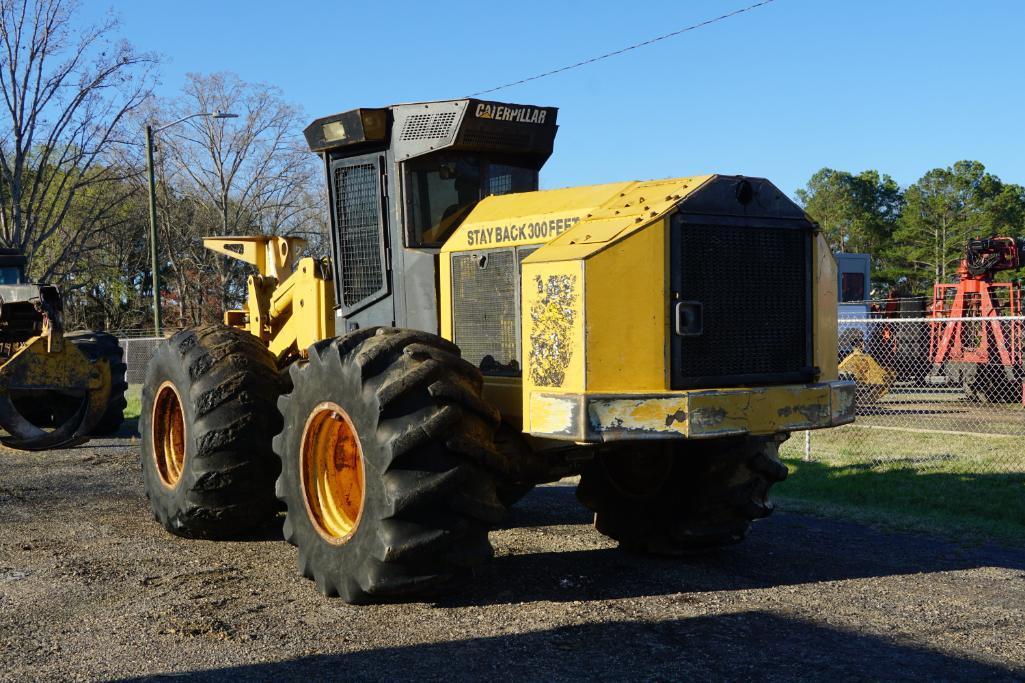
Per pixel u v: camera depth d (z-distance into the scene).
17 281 14.59
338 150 6.16
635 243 4.70
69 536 6.65
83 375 10.39
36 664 4.05
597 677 3.86
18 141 33.72
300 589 5.24
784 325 5.21
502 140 5.75
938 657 4.10
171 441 6.84
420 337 4.85
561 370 4.68
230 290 40.00
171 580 5.43
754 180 5.12
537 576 5.52
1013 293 18.91
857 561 5.91
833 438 11.93
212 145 38.91
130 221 39.91
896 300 22.02
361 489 4.75
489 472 4.69
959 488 8.34
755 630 4.48
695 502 5.68
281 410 5.42
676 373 4.81
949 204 72.50
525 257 5.16
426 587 4.61
